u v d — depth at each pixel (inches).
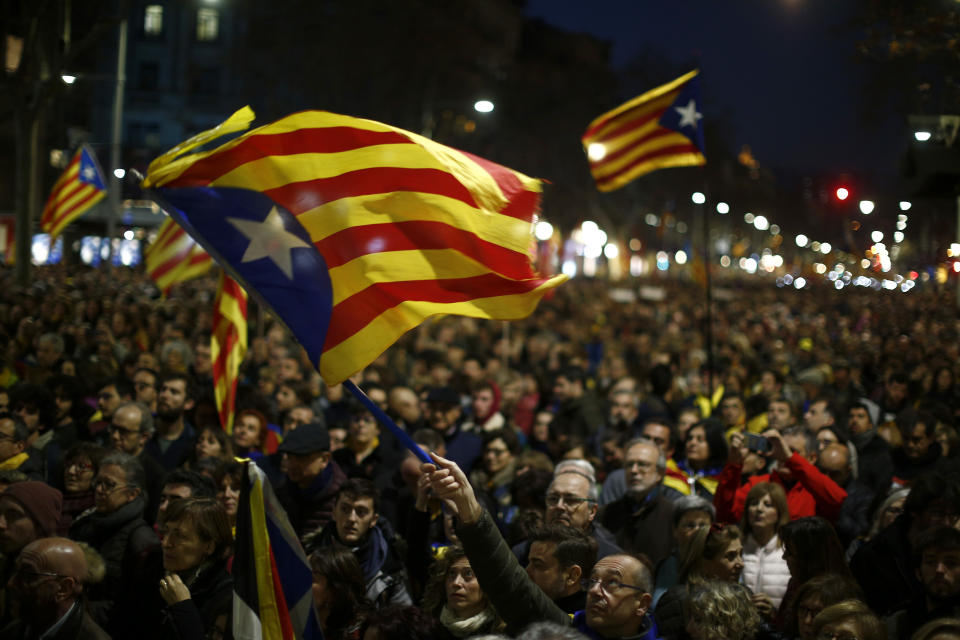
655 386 563.5
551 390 580.7
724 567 240.1
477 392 465.1
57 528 232.1
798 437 351.9
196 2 2576.3
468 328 882.8
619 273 2940.5
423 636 193.6
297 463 294.8
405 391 430.6
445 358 642.8
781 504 268.2
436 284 191.6
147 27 2578.7
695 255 775.1
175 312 816.3
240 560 173.9
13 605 211.3
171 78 2588.6
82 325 593.6
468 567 218.8
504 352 698.2
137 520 253.4
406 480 305.1
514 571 182.9
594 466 388.2
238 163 191.0
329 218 191.0
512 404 526.3
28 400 343.9
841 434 349.7
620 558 191.3
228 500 274.4
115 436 315.9
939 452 357.1
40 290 839.7
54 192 869.2
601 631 188.9
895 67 617.6
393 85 2212.1
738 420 420.5
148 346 650.8
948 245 802.2
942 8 524.4
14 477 267.4
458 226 194.5
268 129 193.8
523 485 318.3
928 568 209.3
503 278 192.9
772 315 1386.6
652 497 302.8
